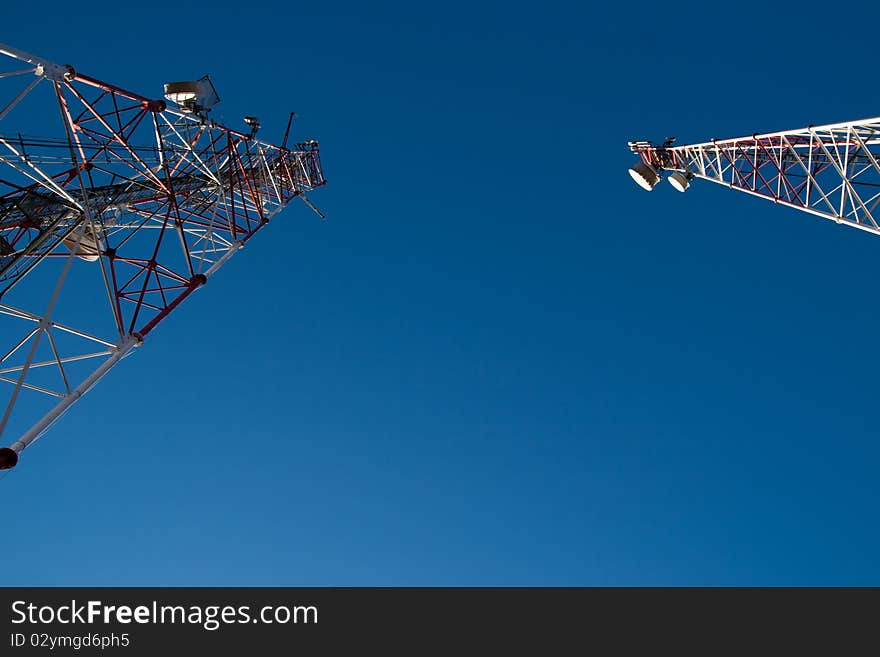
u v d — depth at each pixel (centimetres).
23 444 1136
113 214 1958
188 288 1788
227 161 2480
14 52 1320
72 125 1505
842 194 1590
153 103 1683
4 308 1279
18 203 1547
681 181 2545
